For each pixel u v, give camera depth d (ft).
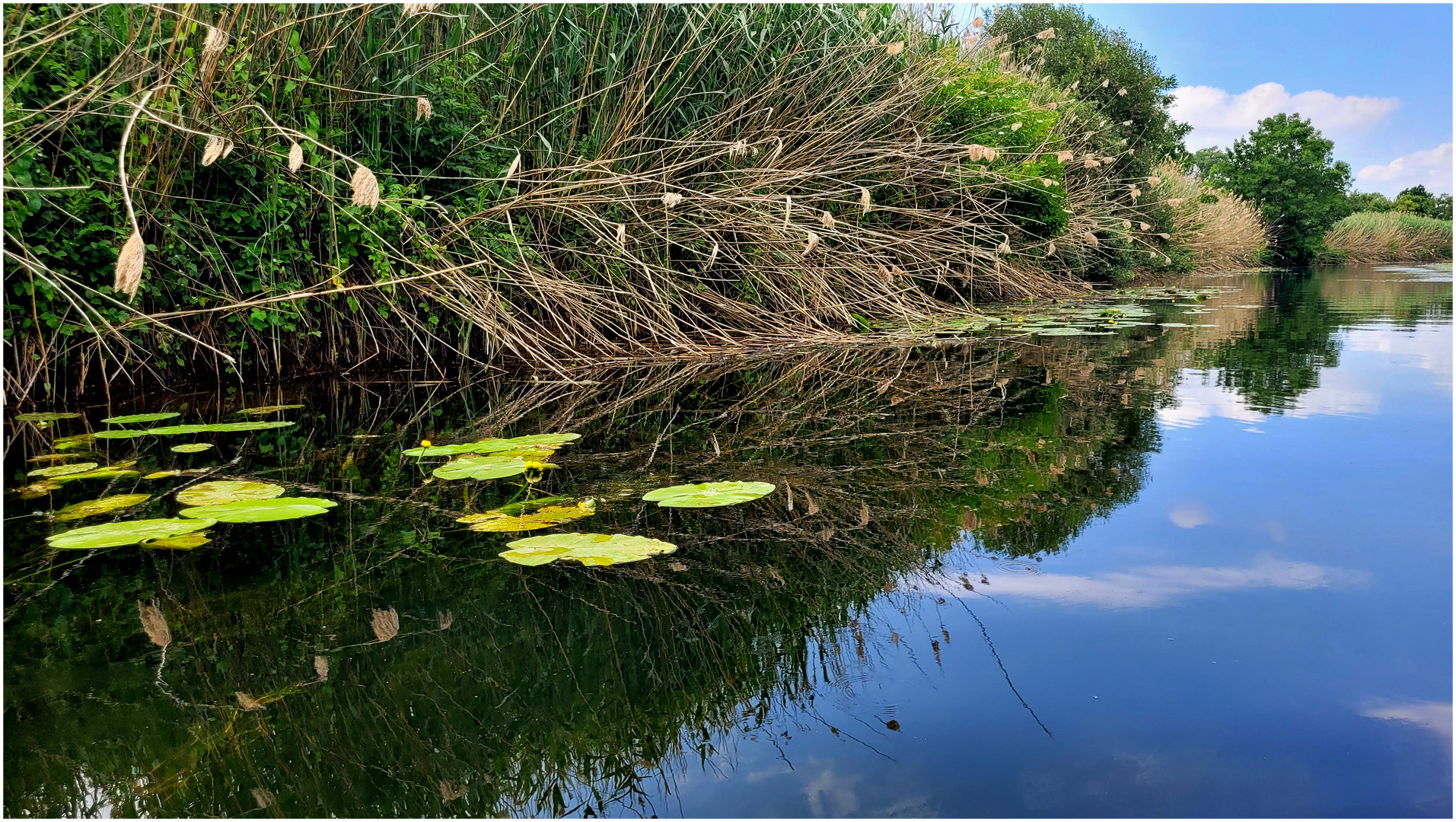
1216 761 3.02
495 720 3.38
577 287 14.19
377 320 13.34
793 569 4.95
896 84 18.98
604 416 9.79
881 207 19.38
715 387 11.92
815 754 3.14
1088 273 37.09
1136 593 4.53
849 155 17.71
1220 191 67.05
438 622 4.22
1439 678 3.59
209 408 10.06
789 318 17.57
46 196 9.71
